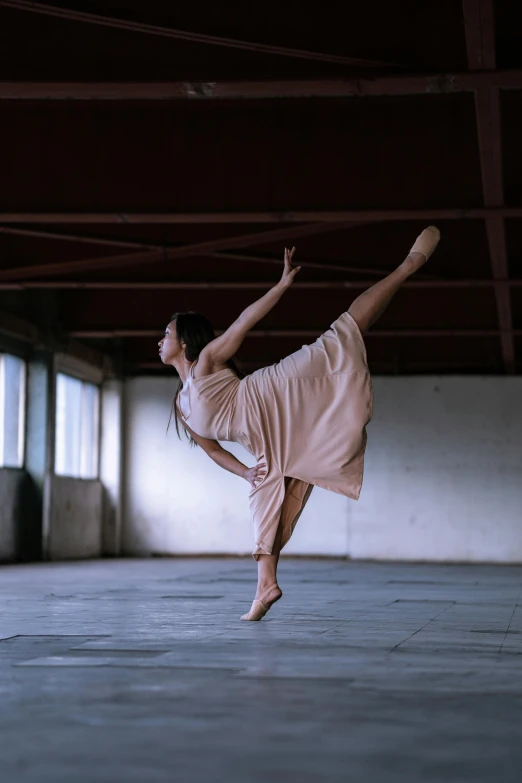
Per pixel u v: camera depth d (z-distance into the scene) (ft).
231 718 8.91
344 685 10.93
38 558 64.59
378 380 78.23
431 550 76.64
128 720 8.81
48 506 65.36
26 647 14.82
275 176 37.19
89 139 37.63
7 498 61.77
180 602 26.09
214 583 37.73
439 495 76.95
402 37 28.60
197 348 18.44
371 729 8.44
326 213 36.99
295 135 37.17
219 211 37.17
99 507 77.25
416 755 7.47
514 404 76.79
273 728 8.46
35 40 29.32
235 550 78.95
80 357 71.31
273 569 19.34
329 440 17.34
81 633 17.06
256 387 17.62
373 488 77.51
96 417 77.97
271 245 48.03
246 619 19.61
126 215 37.32
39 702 9.75
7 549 61.98
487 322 64.08
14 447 63.41
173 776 6.77
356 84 28.84
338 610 23.49
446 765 7.13
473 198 36.96
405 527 76.95
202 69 29.48
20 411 64.18
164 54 29.43
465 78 28.48
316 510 77.82
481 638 16.60
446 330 64.59
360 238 48.14
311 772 6.89
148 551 79.25
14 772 6.88
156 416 80.23
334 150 37.11
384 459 77.71
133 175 37.45
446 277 49.44
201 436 18.74
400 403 77.87
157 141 37.52
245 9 28.27
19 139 37.73
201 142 37.37
